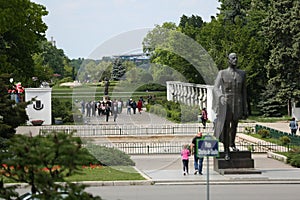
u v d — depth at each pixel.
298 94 76.06
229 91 38.25
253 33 90.00
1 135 35.84
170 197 30.97
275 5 77.56
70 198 16.73
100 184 35.28
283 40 76.50
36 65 80.94
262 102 84.44
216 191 33.06
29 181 17.72
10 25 63.41
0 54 69.94
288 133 57.34
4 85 33.19
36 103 72.88
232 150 40.38
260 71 85.12
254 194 31.92
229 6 99.19
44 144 17.06
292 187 34.44
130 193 32.28
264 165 43.44
